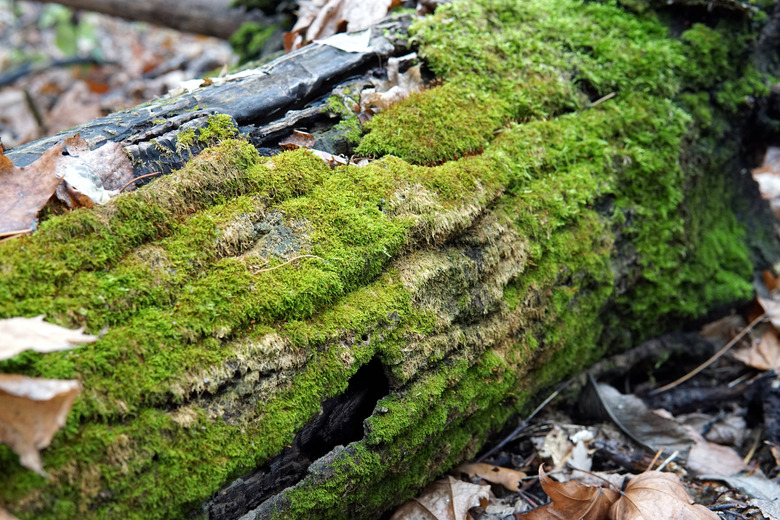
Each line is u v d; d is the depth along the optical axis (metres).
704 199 1.16
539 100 1.05
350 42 1.04
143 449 0.84
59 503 0.82
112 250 0.87
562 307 1.02
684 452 1.03
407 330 0.92
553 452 1.03
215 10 1.62
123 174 0.92
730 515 0.96
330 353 0.89
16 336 0.80
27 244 0.85
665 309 1.12
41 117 1.77
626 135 1.08
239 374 0.87
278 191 0.93
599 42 1.10
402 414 0.92
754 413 1.10
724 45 1.13
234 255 0.90
